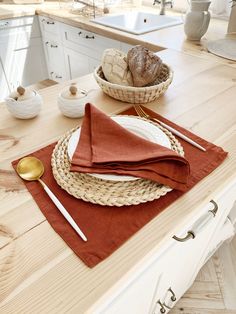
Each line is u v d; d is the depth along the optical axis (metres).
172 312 1.13
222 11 1.73
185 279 0.97
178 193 0.51
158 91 0.76
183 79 0.94
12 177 0.55
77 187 0.49
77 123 0.72
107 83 0.77
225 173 0.55
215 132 0.67
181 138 0.65
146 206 0.48
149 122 0.67
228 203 0.80
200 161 0.58
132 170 0.50
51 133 0.68
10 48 2.16
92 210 0.47
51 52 2.29
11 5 2.21
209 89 0.87
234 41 1.30
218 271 1.27
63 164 0.55
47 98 0.85
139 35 1.44
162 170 0.50
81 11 1.95
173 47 1.25
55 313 0.34
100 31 1.59
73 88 0.72
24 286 0.37
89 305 0.35
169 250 0.59
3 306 0.35
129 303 0.56
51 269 0.39
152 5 2.14
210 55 1.16
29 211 0.47
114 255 0.41
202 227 0.61
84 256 0.40
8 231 0.44
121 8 2.06
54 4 2.22
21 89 0.71
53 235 0.43
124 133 0.56
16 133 0.68
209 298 1.17
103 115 0.60
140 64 0.76
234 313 1.13
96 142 0.55
